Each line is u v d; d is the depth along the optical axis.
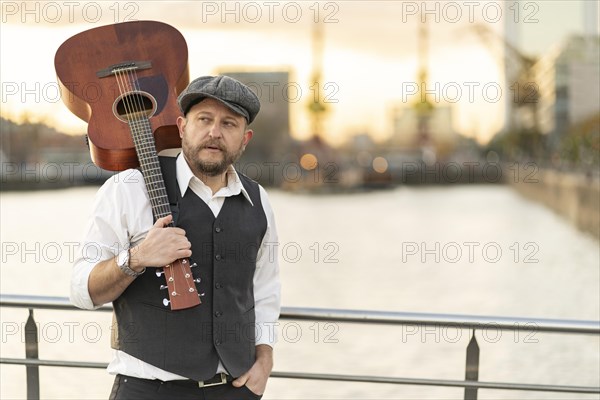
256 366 2.46
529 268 12.17
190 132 2.30
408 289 10.45
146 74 2.67
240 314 2.41
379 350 6.68
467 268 12.25
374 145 56.00
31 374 2.89
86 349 5.98
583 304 9.40
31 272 10.49
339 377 2.71
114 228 2.30
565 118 58.47
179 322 2.30
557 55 57.19
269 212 2.54
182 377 2.31
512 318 2.69
